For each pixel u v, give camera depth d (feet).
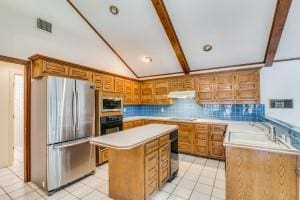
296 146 5.35
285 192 5.22
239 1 7.89
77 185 8.54
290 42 9.31
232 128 9.20
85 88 9.55
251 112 12.50
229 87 12.57
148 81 16.93
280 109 10.60
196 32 10.27
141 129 8.93
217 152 12.16
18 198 7.34
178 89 14.97
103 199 7.32
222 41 10.57
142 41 12.16
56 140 7.98
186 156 13.07
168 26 9.76
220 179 9.11
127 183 6.91
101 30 12.03
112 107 11.92
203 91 13.67
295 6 7.48
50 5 9.62
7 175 9.57
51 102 7.83
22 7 8.46
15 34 8.20
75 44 10.98
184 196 7.50
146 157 6.70
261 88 11.47
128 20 10.46
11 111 11.20
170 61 13.82
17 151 14.01
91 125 9.87
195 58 12.63
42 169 7.90
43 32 9.30
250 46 10.43
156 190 7.41
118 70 14.60
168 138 8.68
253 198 5.60
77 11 10.97
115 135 7.36
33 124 8.52
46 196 7.52
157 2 8.50
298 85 10.16
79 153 8.98
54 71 8.99
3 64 10.85
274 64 10.85
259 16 8.37
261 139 7.21
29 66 8.73
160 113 17.04
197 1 8.31
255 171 5.57
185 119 14.34
